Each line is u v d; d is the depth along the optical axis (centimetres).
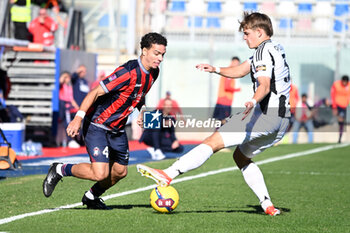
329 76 7512
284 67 2166
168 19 8156
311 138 6912
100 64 7031
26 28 6250
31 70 5891
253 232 1953
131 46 7356
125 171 2262
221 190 3083
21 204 2466
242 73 2320
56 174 2244
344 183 3531
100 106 2147
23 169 3772
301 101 7138
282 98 2164
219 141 2150
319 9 8406
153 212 2295
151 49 2078
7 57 5938
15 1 6347
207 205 2583
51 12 6888
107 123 2156
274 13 8244
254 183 2345
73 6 7306
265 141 2225
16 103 5916
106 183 2291
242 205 2619
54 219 2117
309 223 2172
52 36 6375
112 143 2203
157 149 4769
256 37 2211
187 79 7312
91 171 2162
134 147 5750
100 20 7362
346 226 2144
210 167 4184
